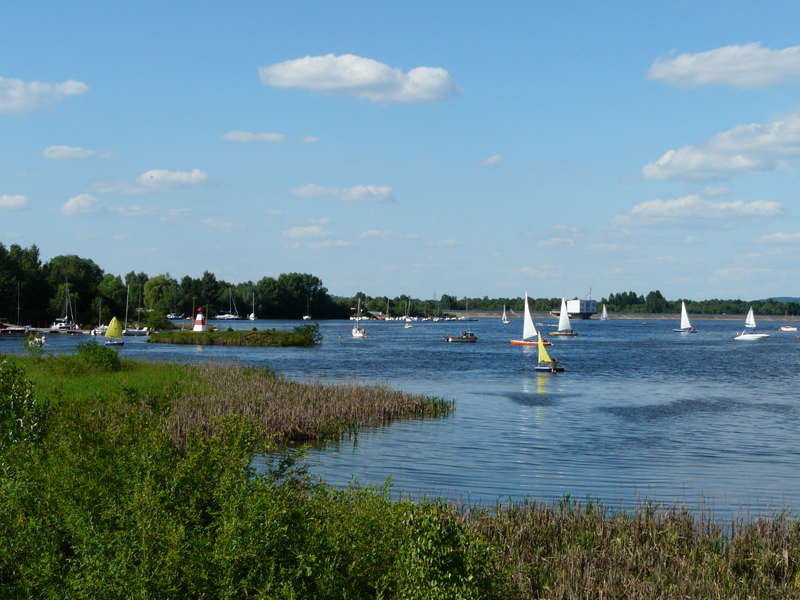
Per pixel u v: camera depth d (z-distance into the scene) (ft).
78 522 30.27
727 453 93.50
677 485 75.10
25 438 45.06
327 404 116.37
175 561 28.78
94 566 29.07
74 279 590.55
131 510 31.37
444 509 36.22
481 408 136.77
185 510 32.60
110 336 346.74
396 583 31.89
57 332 479.00
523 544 47.65
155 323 515.91
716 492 71.97
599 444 99.19
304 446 41.70
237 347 356.18
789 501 68.33
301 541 32.27
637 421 122.83
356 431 103.19
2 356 55.26
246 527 30.19
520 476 78.02
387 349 359.25
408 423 113.09
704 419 126.11
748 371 236.84
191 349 332.19
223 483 33.09
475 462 84.74
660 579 41.47
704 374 224.33
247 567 29.86
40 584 30.09
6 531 32.55
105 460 35.70
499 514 53.21
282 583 29.17
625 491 72.02
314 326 387.55
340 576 31.19
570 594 38.81
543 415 128.26
